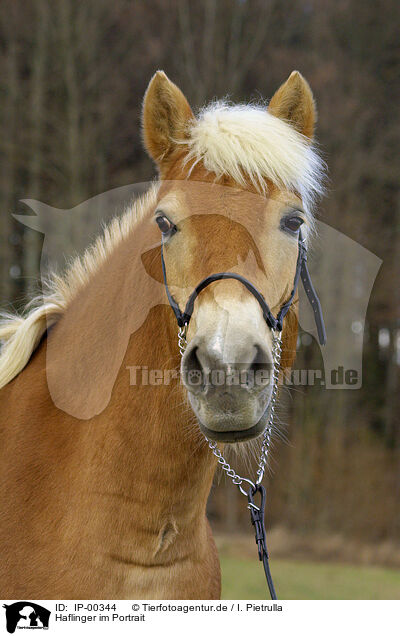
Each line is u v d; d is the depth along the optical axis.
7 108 12.77
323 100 14.91
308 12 15.71
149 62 12.95
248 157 1.92
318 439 15.00
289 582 9.04
